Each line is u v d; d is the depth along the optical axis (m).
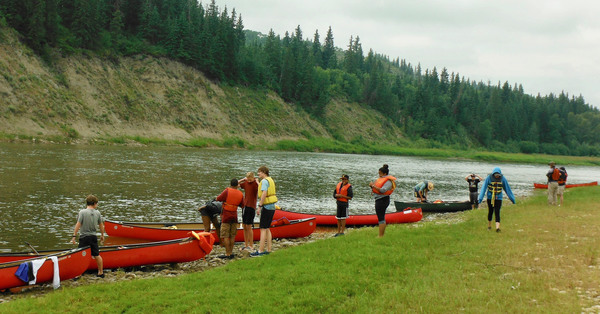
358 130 118.94
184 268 10.62
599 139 180.25
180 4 115.00
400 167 59.38
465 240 11.16
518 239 11.26
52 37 65.44
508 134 161.25
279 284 7.71
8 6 61.78
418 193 23.31
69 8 75.25
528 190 36.62
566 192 28.30
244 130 86.06
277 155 67.62
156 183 26.98
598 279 7.70
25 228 14.47
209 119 81.38
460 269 8.48
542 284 7.46
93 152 45.22
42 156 37.09
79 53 69.56
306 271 8.42
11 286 8.36
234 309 6.61
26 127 51.94
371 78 146.50
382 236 11.49
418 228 13.09
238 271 8.80
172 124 74.56
